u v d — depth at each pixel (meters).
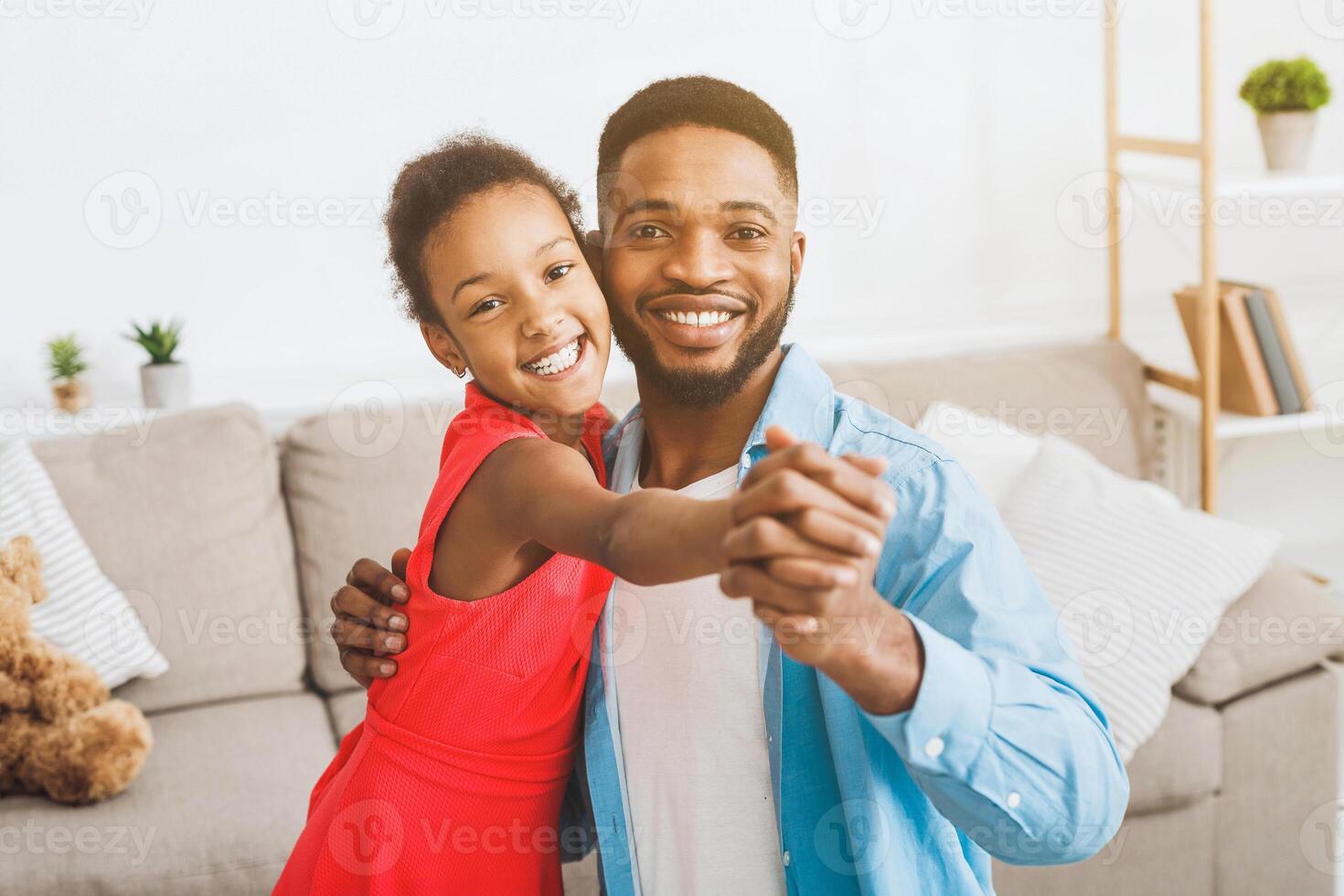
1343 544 2.76
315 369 2.41
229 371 2.38
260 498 2.12
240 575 2.07
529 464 0.76
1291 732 1.86
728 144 0.83
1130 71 2.62
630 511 0.64
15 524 1.95
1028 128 2.60
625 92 2.40
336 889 0.90
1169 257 2.69
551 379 0.85
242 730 1.93
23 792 1.73
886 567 0.80
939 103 2.55
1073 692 0.77
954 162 2.58
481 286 0.83
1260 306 2.38
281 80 2.31
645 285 0.84
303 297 2.38
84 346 2.34
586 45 2.37
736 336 0.85
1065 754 0.72
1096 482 2.03
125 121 2.29
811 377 0.88
